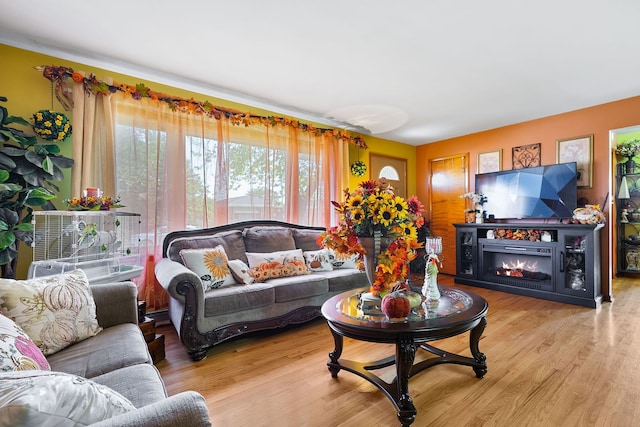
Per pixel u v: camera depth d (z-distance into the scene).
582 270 3.65
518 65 2.83
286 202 4.00
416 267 5.27
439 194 5.55
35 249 2.39
